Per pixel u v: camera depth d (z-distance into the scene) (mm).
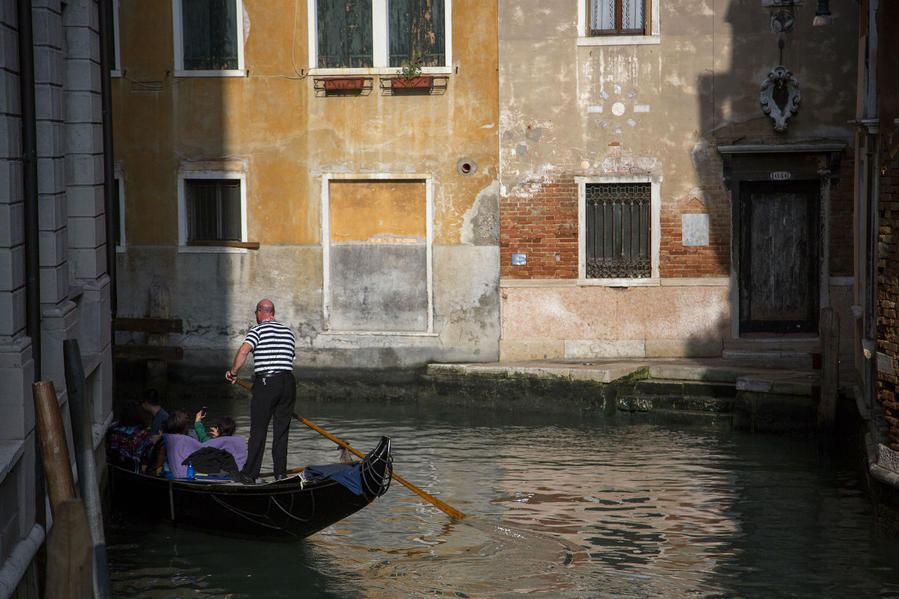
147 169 19578
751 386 16562
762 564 10859
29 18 9039
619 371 17781
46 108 9961
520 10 18875
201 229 19812
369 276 19594
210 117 19453
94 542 6742
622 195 19172
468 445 15898
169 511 12180
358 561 11031
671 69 18750
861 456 14297
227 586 10375
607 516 12461
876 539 11680
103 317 12227
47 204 10047
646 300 19125
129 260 19719
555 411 18047
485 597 9930
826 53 18406
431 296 19438
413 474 14281
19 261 8867
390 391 19438
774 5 18422
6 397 8547
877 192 13883
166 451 12477
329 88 19141
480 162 19188
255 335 12156
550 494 13344
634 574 10555
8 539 8039
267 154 19453
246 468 11953
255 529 11672
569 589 10141
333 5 19203
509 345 19375
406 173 19297
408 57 19203
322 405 19156
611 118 18922
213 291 19672
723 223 18891
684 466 14664
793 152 18562
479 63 19031
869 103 14156
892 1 11992
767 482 13883
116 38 19422
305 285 19609
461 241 19328
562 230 19172
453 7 18969
